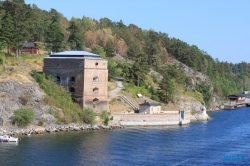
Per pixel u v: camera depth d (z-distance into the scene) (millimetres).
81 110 140500
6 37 159875
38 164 89438
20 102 128500
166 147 110250
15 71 145000
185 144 115188
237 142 120062
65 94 141875
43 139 114688
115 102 161500
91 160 93938
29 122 125375
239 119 186500
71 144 109500
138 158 97188
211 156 101062
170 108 177625
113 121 144875
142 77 195750
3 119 122000
